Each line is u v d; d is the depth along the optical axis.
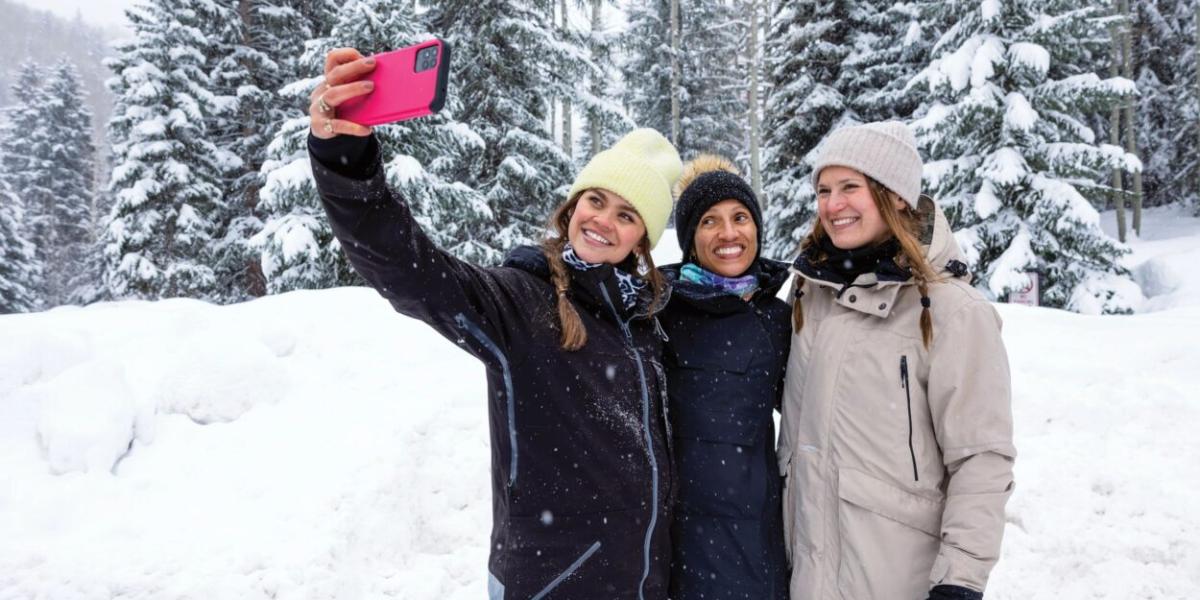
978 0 11.48
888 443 1.80
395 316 5.73
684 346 2.10
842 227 1.97
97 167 43.44
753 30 19.80
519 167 12.98
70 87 38.75
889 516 1.77
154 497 3.59
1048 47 11.12
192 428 4.15
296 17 17.12
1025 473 4.04
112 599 2.92
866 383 1.84
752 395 2.02
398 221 1.42
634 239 1.90
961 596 1.58
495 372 1.69
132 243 15.73
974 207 11.10
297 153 10.88
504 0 13.30
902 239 1.83
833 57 15.18
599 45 16.30
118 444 3.82
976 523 1.64
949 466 1.76
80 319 5.35
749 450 2.00
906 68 14.88
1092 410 4.43
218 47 17.11
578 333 1.70
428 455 4.12
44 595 2.88
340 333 5.32
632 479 1.73
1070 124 11.18
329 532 3.41
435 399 4.52
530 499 1.68
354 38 10.43
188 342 4.88
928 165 11.81
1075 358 5.07
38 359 4.34
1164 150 24.81
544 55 13.89
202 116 16.25
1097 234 10.46
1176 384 4.71
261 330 5.10
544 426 1.68
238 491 3.66
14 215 28.05
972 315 1.73
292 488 3.68
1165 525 3.63
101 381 4.00
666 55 25.02
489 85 13.33
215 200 16.50
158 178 16.12
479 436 4.31
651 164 1.93
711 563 1.90
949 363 1.73
